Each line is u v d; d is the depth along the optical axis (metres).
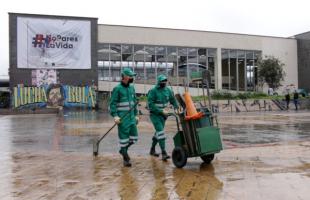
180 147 7.14
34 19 33.75
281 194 5.07
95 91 35.19
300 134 13.24
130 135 7.52
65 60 34.56
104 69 36.97
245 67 43.25
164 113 7.86
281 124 17.61
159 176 6.38
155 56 38.84
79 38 34.84
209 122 7.29
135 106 7.55
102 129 15.96
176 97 7.59
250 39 43.31
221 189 5.40
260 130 14.86
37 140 12.34
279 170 6.71
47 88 34.12
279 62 42.44
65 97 34.41
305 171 6.61
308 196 4.97
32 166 7.40
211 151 7.11
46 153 9.27
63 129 16.19
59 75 34.41
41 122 20.86
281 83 44.62
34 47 33.81
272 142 11.09
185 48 40.19
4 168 7.21
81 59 34.94
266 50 44.38
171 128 16.16
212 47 41.28
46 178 6.27
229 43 42.19
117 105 7.50
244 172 6.57
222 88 41.72
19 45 33.53
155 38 38.75
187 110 7.18
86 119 22.89
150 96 8.02
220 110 32.12
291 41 45.66
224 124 17.84
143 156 8.66
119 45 37.53
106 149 10.06
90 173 6.67
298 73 45.91
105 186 5.68
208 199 4.91
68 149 10.13
